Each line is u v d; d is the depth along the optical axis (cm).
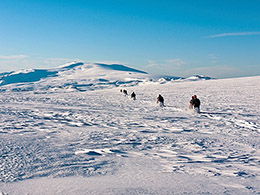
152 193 309
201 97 3300
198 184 350
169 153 574
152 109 1938
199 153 584
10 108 1866
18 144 623
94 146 630
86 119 1286
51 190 315
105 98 3378
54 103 2477
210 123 1235
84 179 364
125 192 311
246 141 785
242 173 421
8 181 348
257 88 4447
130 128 1005
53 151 557
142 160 496
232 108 2061
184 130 997
